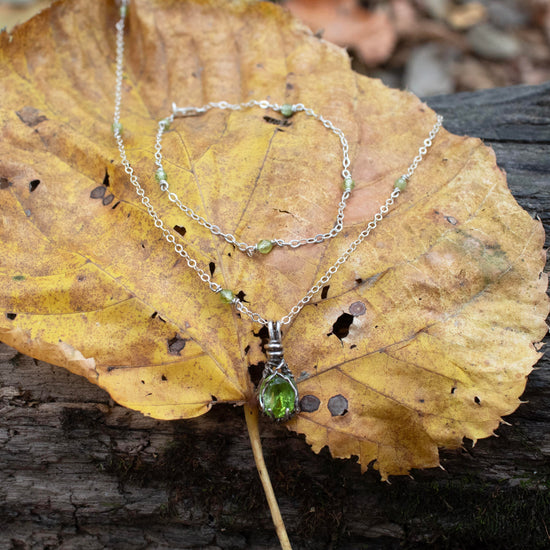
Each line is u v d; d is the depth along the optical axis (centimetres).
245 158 31
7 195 30
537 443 29
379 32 50
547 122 35
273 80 33
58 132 31
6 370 30
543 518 29
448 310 28
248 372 28
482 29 52
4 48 32
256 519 29
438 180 31
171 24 34
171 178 30
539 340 28
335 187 31
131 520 30
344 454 28
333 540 30
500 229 29
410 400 28
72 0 34
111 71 34
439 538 29
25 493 30
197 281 29
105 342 28
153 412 27
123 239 29
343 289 29
